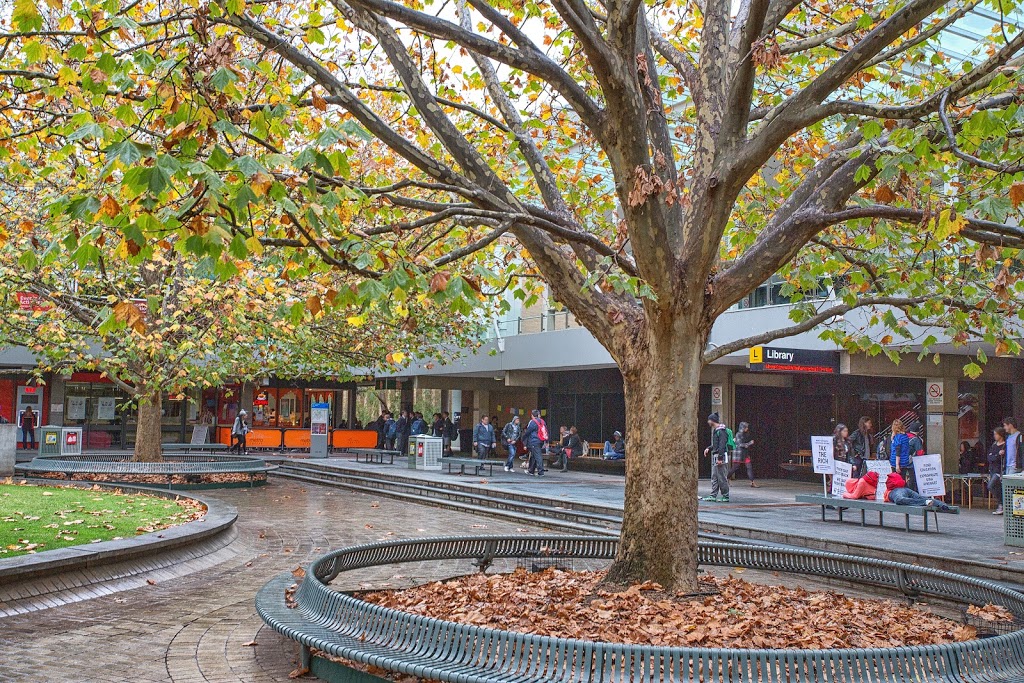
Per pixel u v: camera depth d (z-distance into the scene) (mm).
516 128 8453
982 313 9461
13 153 7934
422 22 6023
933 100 6137
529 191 11359
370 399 46938
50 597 8203
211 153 4996
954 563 10781
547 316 30625
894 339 19453
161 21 6016
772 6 7711
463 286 5703
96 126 5203
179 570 10281
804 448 28234
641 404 7426
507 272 10414
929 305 9281
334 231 5523
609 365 27672
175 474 20812
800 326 8867
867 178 7316
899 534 13766
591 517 16219
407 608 7230
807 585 10531
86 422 38344
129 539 9992
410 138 12500
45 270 16688
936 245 8656
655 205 6562
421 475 24984
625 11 6152
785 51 8484
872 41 6020
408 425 38219
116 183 5512
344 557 7949
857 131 8391
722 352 8805
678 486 7246
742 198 11633
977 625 7074
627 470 7523
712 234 6867
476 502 19438
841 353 20906
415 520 16359
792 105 6340
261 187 4816
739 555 9195
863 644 6176
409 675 5613
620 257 7125
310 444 37156
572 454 30641
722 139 6965
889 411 25172
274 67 7312
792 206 7789
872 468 15336
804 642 6074
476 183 7395
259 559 11555
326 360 26734
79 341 19531
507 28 6453
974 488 22281
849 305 9008
